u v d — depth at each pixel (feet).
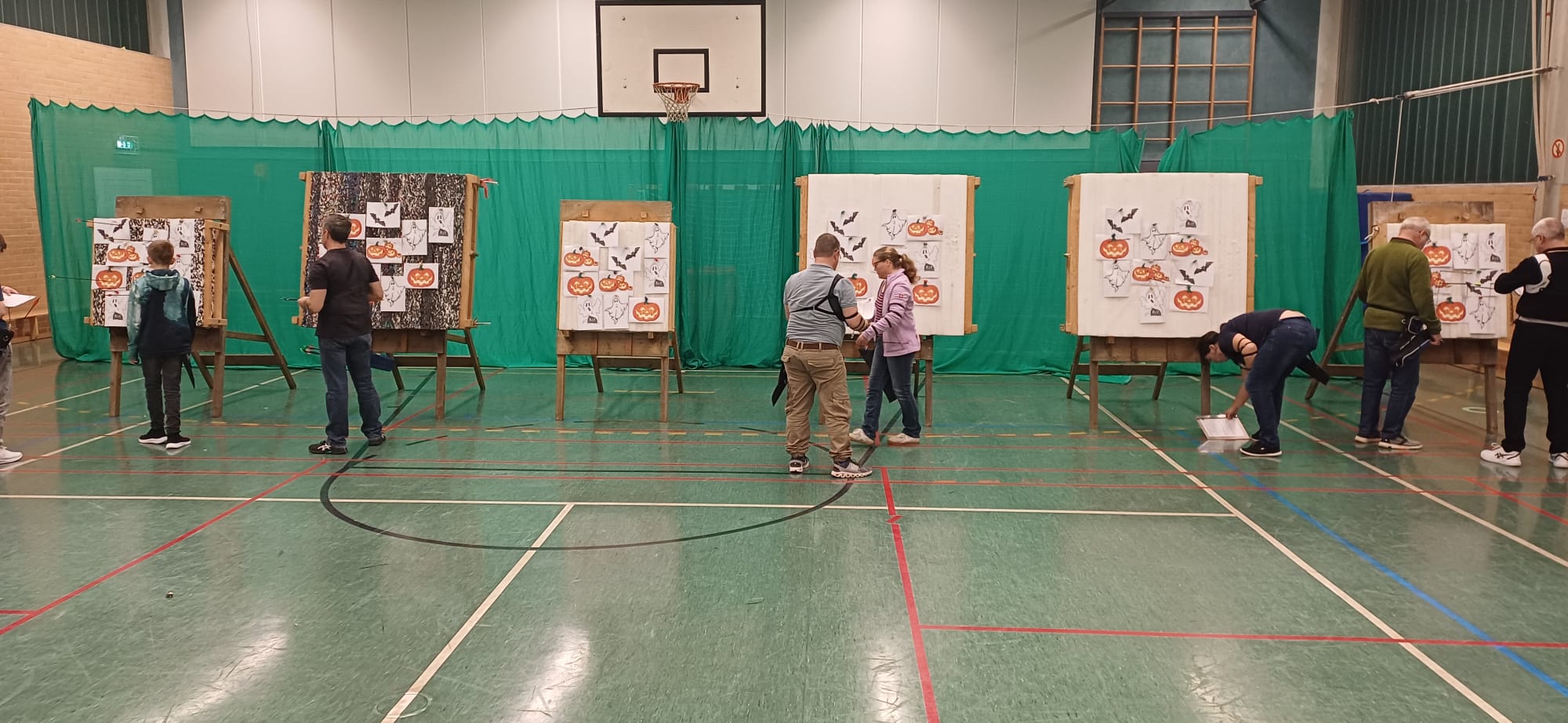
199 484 18.94
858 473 19.54
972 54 41.98
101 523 16.55
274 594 13.53
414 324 24.73
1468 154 33.27
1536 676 11.21
